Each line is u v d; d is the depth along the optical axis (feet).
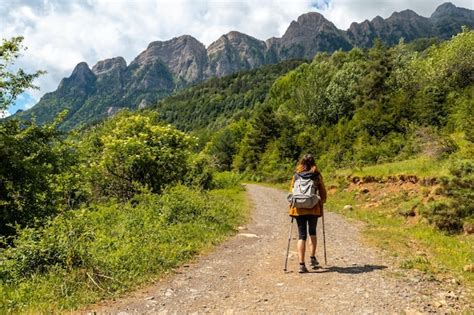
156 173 72.95
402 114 142.00
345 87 232.73
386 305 19.72
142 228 37.91
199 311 19.86
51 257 25.82
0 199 49.16
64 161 56.39
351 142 150.82
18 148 50.14
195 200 50.75
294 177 26.86
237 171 247.09
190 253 32.40
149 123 78.18
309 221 26.43
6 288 23.15
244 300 21.12
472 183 39.91
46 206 51.78
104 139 71.97
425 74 172.24
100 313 19.89
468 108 101.14
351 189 80.07
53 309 20.34
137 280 24.81
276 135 233.55
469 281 23.95
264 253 32.81
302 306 19.85
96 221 43.65
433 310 19.06
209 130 570.87
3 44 49.26
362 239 38.32
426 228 41.93
